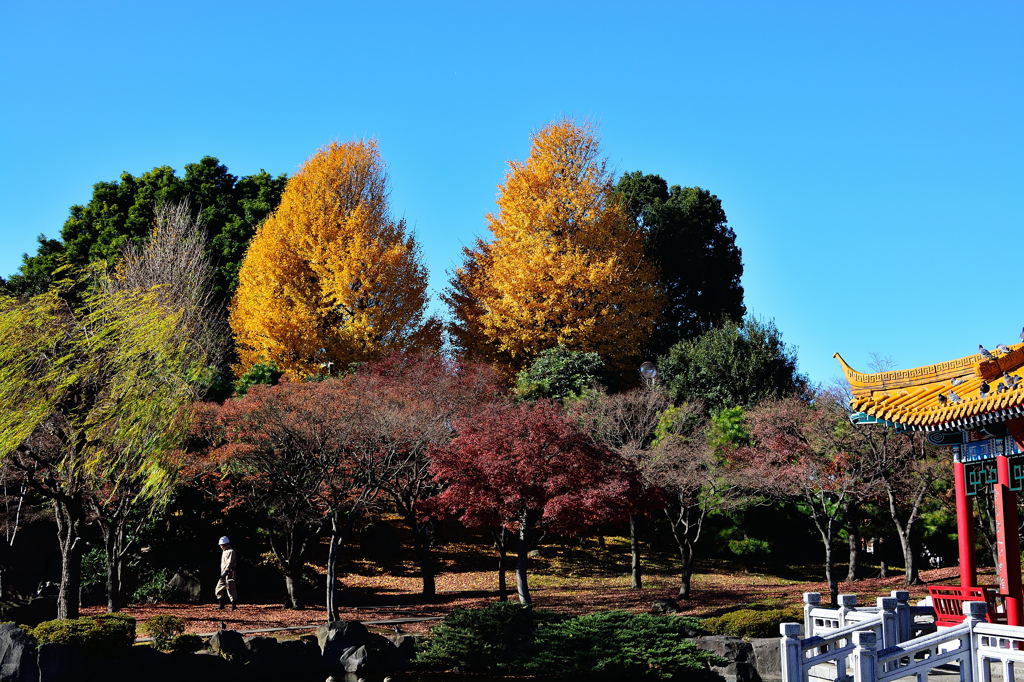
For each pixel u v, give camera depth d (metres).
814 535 37.81
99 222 53.16
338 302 41.62
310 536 26.50
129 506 23.64
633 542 30.75
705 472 28.42
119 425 19.55
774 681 18.44
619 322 43.28
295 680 19.20
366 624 23.38
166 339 20.91
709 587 30.48
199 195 54.53
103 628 17.11
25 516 25.19
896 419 16.67
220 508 28.16
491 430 23.89
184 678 17.81
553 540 37.16
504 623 19.67
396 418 24.59
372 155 45.84
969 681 13.10
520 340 42.78
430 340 43.25
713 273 54.03
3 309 19.58
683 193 56.62
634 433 32.50
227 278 51.22
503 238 45.53
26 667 15.95
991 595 16.06
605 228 44.72
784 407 30.70
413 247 45.44
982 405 15.14
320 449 23.66
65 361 19.25
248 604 26.55
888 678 13.30
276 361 41.44
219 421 24.33
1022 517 29.97
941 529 35.84
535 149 46.44
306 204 43.72
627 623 19.09
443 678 19.03
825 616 16.81
